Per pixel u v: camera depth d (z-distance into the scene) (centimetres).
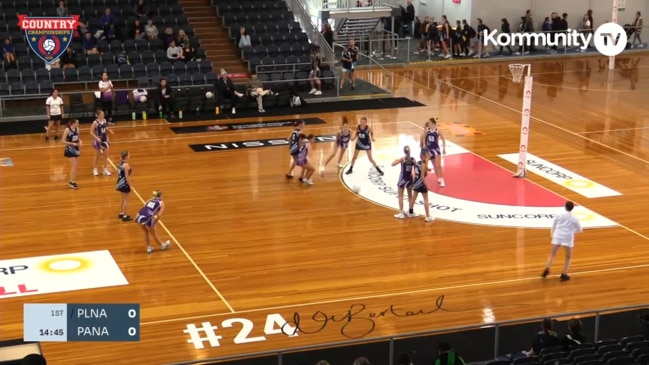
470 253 1973
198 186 2369
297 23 3709
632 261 1934
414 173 2131
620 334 1596
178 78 3209
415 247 2002
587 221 2162
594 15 4488
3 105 3047
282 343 1570
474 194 2345
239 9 3719
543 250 1994
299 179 2431
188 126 2964
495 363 1340
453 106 3253
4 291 1753
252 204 2247
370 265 1902
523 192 2366
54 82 3148
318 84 3347
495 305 1725
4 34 3297
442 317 1672
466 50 4144
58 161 2575
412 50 4247
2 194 2292
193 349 1549
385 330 1619
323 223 2131
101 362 1502
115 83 3241
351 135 2603
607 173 2527
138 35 3438
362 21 4191
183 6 3716
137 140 2792
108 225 2098
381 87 3522
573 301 1745
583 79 3762
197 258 1922
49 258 1909
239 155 2645
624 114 3184
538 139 2856
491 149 2736
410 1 4356
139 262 1897
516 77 2586
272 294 1761
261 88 3152
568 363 1305
